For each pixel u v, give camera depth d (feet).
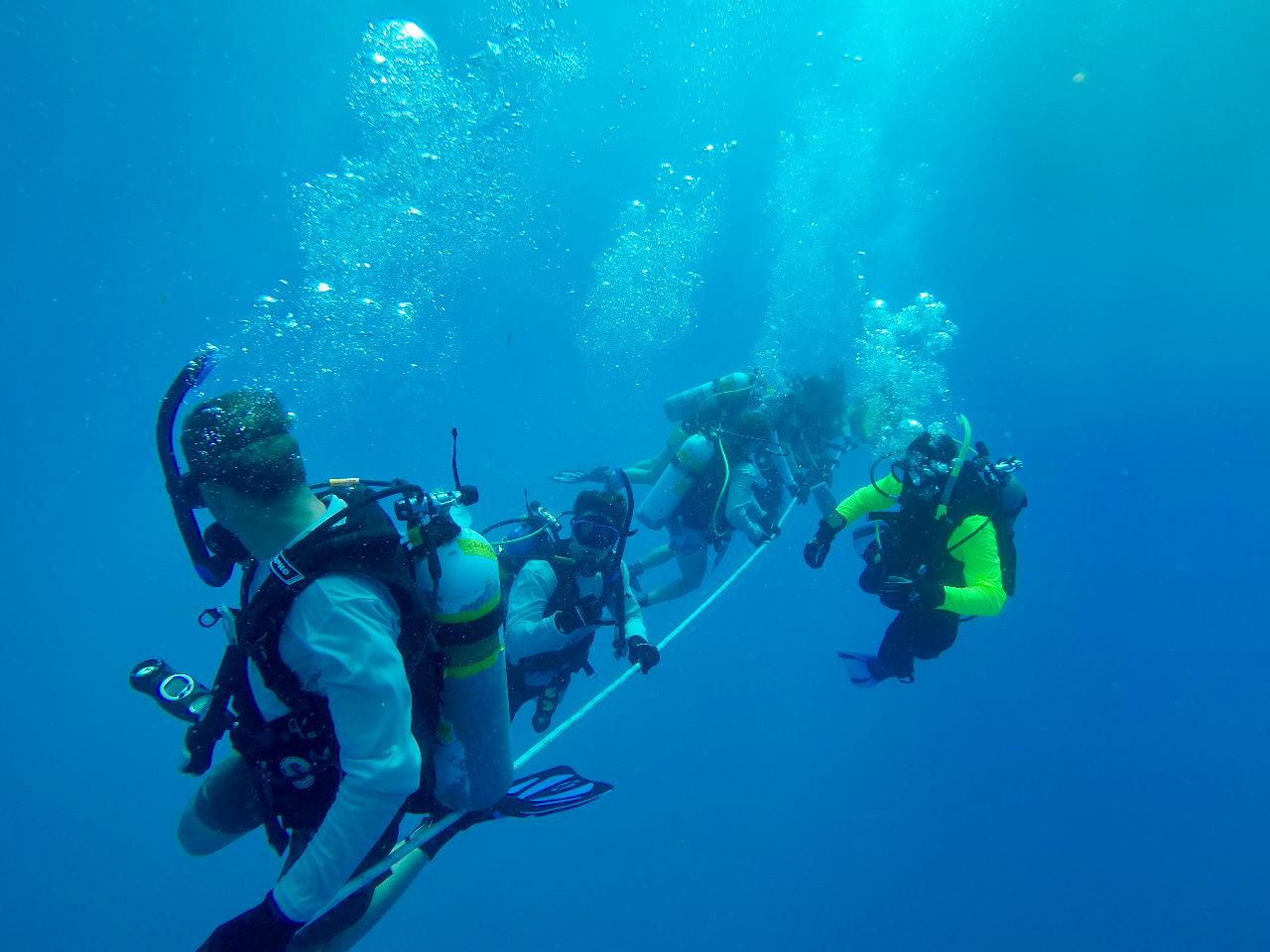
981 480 10.37
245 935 4.04
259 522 4.15
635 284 53.21
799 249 68.74
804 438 20.90
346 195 34.42
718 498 17.51
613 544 9.70
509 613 9.87
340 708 3.86
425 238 37.88
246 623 4.11
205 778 6.65
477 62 40.45
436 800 5.79
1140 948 47.19
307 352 36.99
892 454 11.69
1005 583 10.50
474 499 5.19
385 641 3.94
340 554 3.97
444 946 40.70
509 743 5.72
